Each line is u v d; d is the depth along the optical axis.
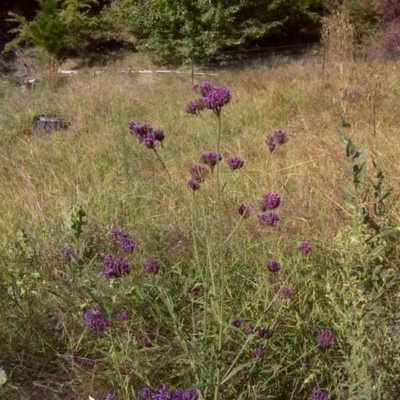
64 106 11.52
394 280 3.38
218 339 2.96
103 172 7.06
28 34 19.66
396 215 4.07
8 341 3.49
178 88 13.79
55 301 3.71
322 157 5.97
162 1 17.39
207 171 3.10
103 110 11.00
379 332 2.72
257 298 3.46
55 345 3.51
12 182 6.77
